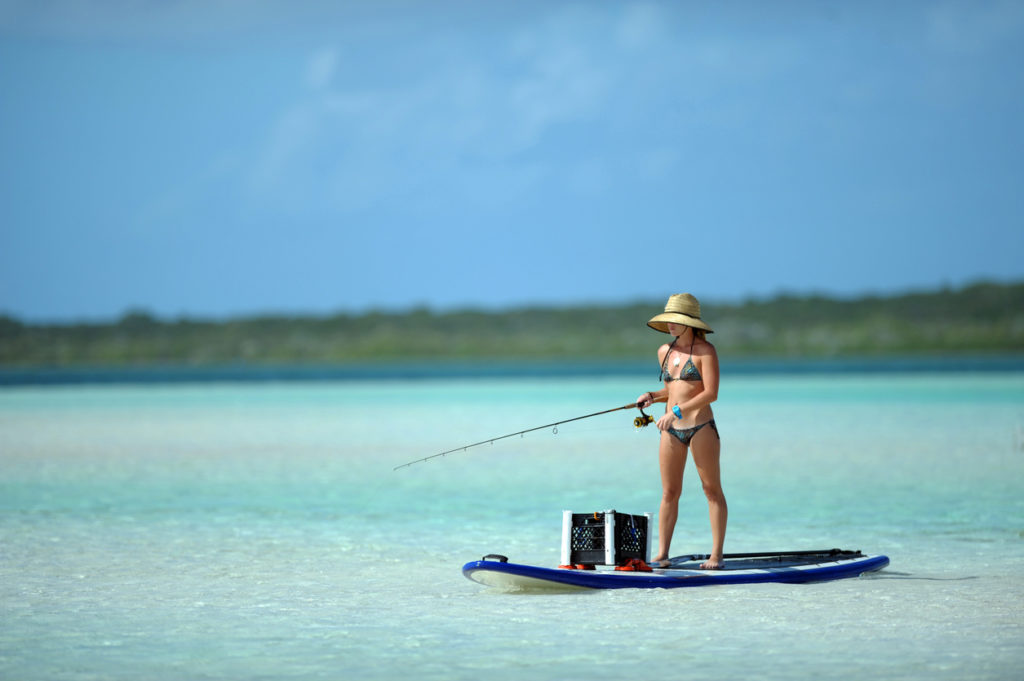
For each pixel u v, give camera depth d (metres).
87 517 30.78
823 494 34.72
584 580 20.33
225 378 199.88
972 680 14.48
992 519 29.30
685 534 27.34
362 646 16.56
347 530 28.31
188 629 17.73
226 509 32.34
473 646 16.47
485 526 28.84
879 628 17.33
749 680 14.56
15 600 19.92
